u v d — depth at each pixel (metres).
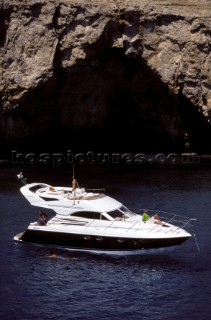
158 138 83.06
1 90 74.12
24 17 73.62
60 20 73.69
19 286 39.22
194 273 41.22
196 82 76.69
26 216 52.91
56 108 78.44
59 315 35.62
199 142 81.31
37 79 74.00
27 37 73.69
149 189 62.66
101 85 79.31
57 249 45.22
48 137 80.81
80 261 43.12
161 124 81.31
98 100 80.50
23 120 77.06
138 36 75.44
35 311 36.06
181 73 76.38
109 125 82.56
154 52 76.12
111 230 43.88
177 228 44.34
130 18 74.62
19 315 35.59
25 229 49.44
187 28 75.94
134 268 41.97
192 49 76.00
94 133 83.00
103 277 40.53
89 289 38.81
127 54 75.94
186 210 54.97
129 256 44.03
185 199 58.66
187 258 43.84
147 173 70.62
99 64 76.69
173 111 79.94
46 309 36.31
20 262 42.88
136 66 78.44
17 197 58.94
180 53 76.38
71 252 44.69
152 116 81.56
